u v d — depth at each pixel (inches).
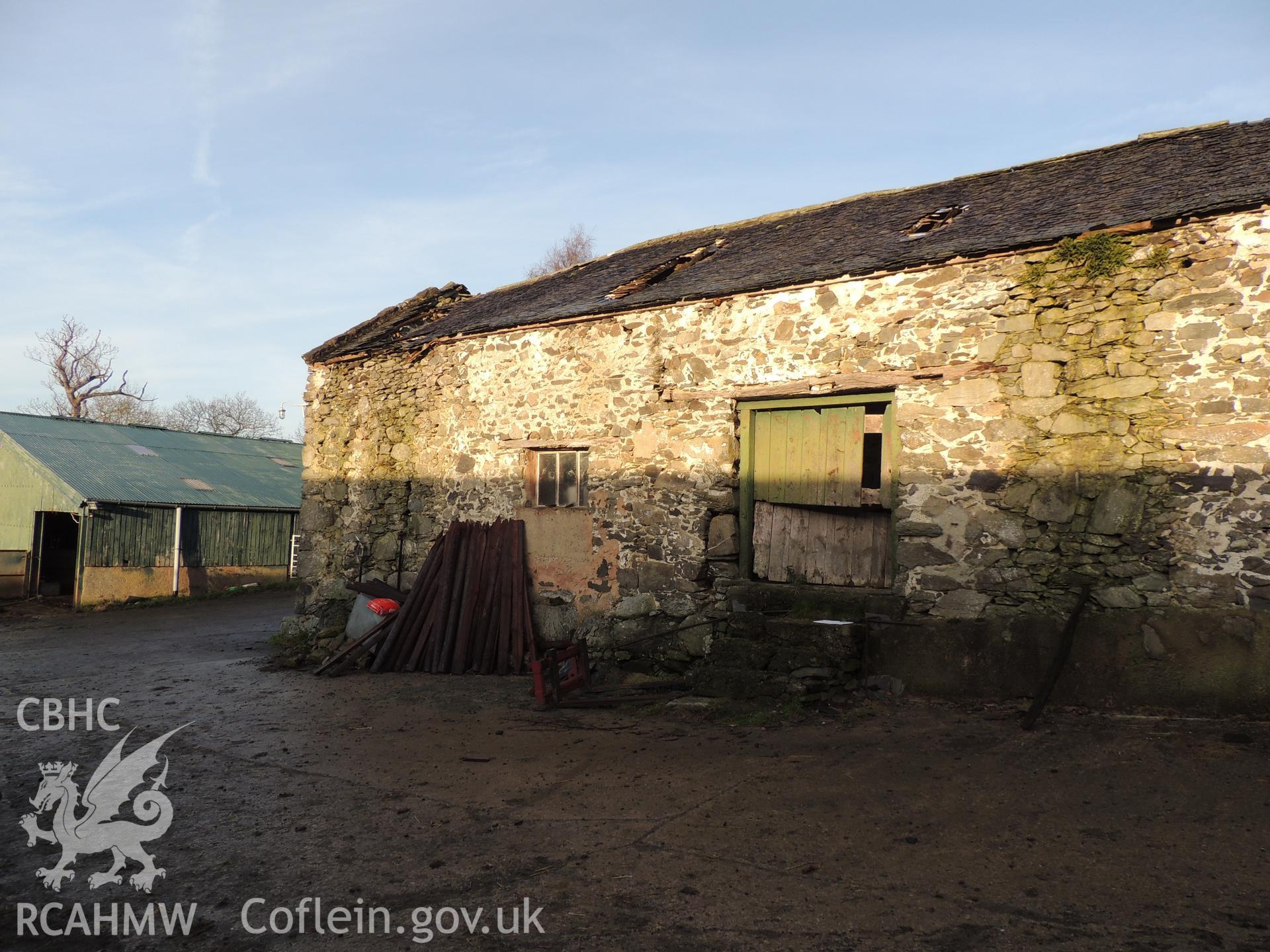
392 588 418.0
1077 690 253.8
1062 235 266.1
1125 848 163.6
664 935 141.3
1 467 807.1
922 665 279.7
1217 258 243.9
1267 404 234.7
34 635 579.2
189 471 885.2
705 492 338.0
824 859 167.2
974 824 179.3
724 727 263.3
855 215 410.3
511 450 399.5
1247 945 130.4
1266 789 184.9
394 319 522.9
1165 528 246.4
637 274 428.1
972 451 278.4
